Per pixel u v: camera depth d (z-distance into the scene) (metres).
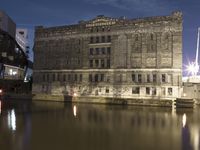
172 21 73.50
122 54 78.88
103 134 25.86
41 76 92.06
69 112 46.91
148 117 40.88
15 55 111.75
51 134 25.38
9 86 95.88
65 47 88.19
